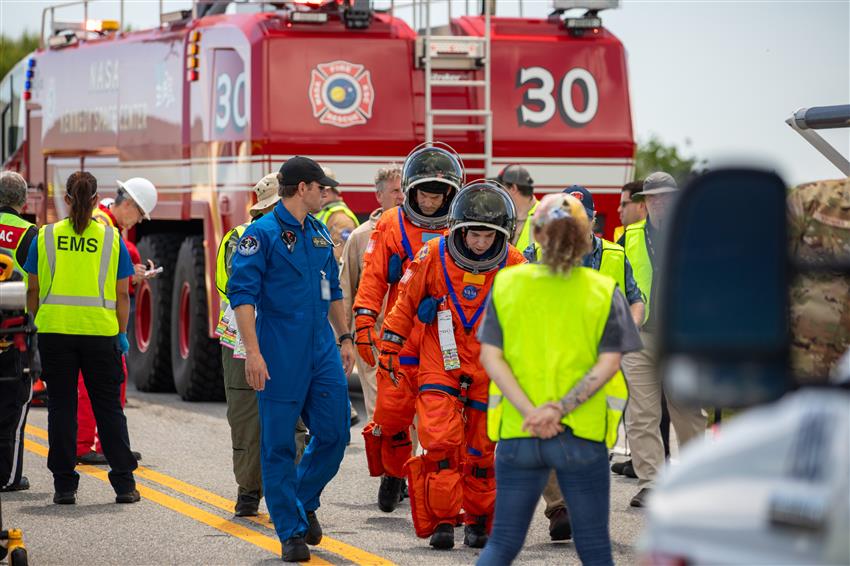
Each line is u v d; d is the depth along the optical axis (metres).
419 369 14.84
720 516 4.89
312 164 14.37
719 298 4.60
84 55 33.69
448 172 16.23
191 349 28.61
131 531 15.95
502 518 10.77
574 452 10.48
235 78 26.86
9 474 16.50
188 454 21.73
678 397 4.68
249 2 28.80
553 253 10.50
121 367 17.83
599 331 10.51
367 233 19.81
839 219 9.53
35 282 17.44
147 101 30.67
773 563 4.73
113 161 32.28
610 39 27.44
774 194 4.60
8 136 38.34
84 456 20.88
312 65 26.12
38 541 15.38
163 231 31.78
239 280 14.05
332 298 15.04
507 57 27.03
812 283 9.30
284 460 14.30
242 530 16.03
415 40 26.47
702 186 4.62
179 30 29.42
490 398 10.89
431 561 14.37
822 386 5.02
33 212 36.56
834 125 13.00
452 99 26.67
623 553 14.92
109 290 17.53
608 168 27.31
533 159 27.02
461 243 14.44
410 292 14.84
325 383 14.52
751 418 5.09
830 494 4.60
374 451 16.88
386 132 26.34
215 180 27.61
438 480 14.73
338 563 14.27
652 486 17.36
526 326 10.55
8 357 15.78
